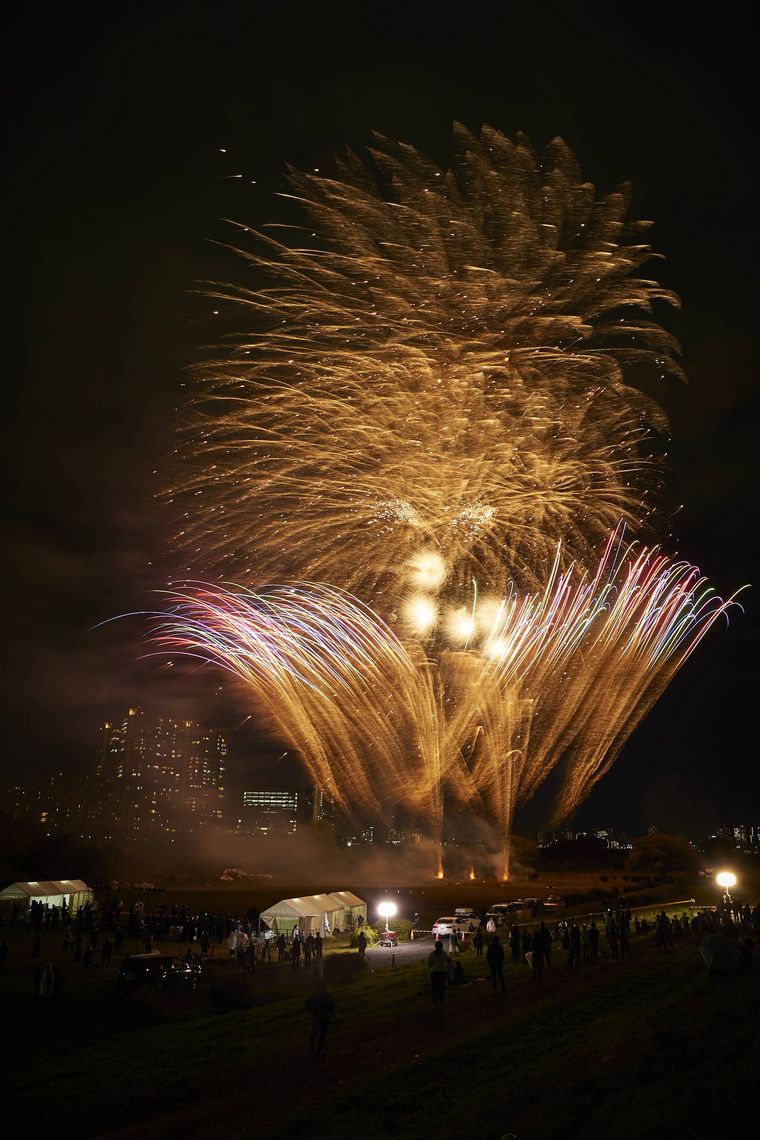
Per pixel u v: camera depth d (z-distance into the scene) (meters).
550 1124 14.73
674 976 29.86
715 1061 17.45
